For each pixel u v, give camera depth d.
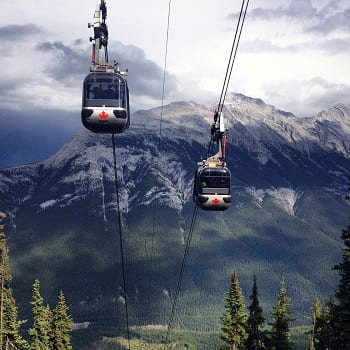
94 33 26.98
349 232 37.41
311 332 63.00
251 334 63.72
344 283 37.00
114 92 32.16
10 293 60.09
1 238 57.19
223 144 34.94
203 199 42.09
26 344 61.56
